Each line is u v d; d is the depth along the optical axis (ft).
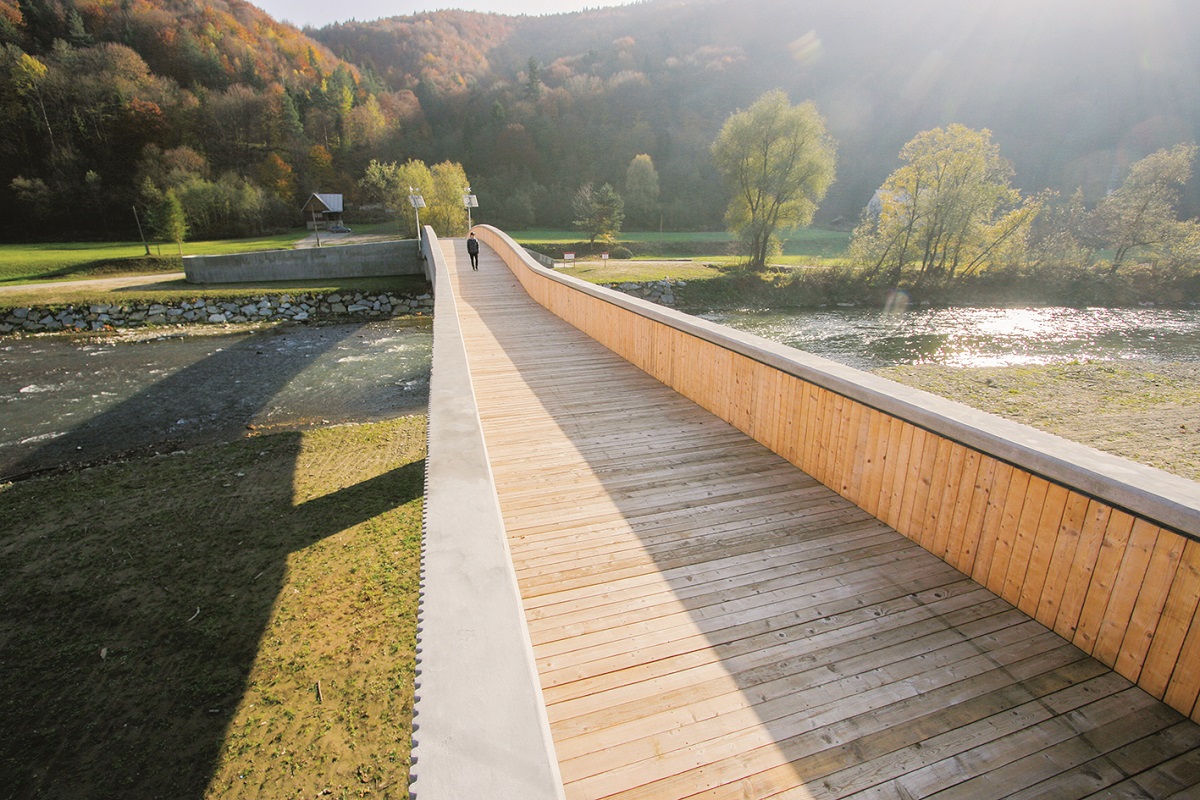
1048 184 265.95
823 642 10.15
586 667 9.70
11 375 60.70
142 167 204.85
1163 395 38.63
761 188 142.20
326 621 21.75
